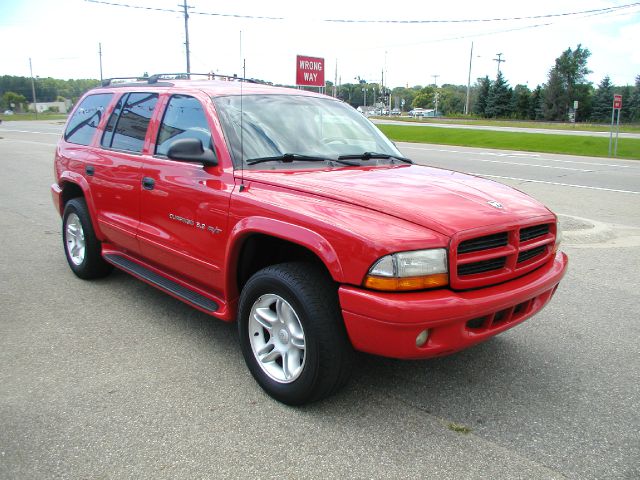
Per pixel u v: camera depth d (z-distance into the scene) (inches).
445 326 112.3
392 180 141.2
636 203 426.3
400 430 121.5
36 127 1707.7
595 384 143.8
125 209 182.5
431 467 109.4
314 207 123.1
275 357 133.6
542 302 139.2
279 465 109.3
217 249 143.2
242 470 107.8
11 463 109.0
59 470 107.3
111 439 117.0
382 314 109.2
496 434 120.9
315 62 1312.7
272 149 151.8
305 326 120.7
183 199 153.2
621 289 219.3
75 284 216.4
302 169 148.1
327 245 116.0
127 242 185.0
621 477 107.3
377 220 116.0
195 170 151.8
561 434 121.3
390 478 106.0
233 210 136.9
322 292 120.4
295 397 126.5
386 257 109.4
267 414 127.0
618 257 266.2
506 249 124.0
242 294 135.9
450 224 116.0
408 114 4015.8
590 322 185.5
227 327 176.7
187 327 175.9
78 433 119.0
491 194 139.6
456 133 1411.2
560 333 176.1
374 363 152.5
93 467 108.2
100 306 193.2
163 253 165.6
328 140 165.6
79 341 164.9
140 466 108.7
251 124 155.3
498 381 144.3
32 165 631.8
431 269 111.7
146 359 153.7
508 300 120.6
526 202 140.9
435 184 140.7
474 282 117.7
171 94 173.2
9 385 138.5
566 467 110.0
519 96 3233.3
